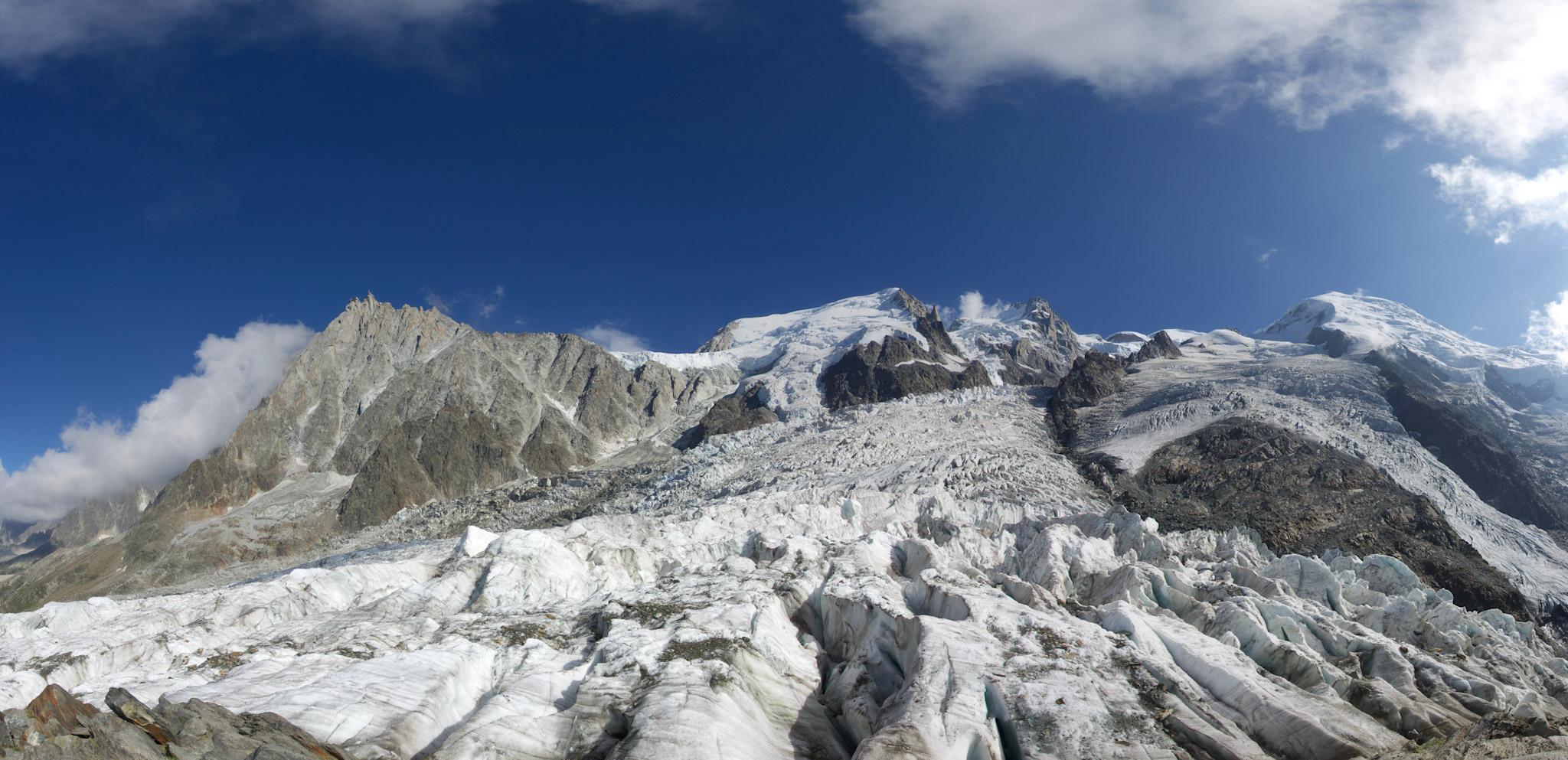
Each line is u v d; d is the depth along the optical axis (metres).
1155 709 34.28
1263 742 33.53
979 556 82.06
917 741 30.52
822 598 51.06
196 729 24.84
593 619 46.06
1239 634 46.44
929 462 161.00
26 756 21.09
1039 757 30.84
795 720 36.56
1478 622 56.62
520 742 29.66
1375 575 73.75
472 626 44.28
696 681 34.31
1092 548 72.50
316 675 34.38
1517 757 24.80
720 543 76.25
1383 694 37.31
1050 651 39.03
